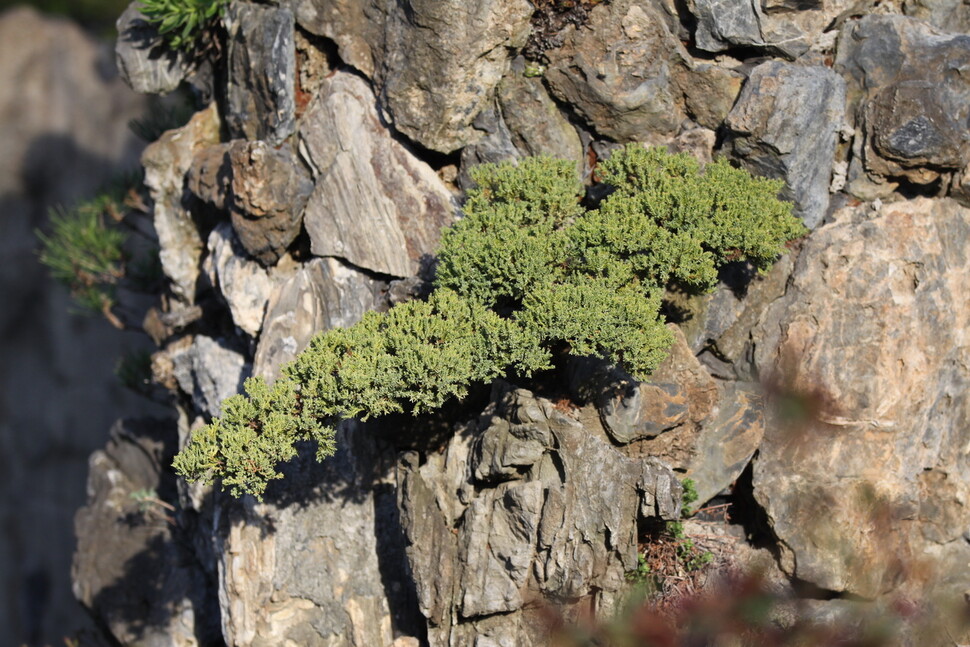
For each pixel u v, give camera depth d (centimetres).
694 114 821
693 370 771
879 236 795
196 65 980
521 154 843
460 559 770
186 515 1047
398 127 837
